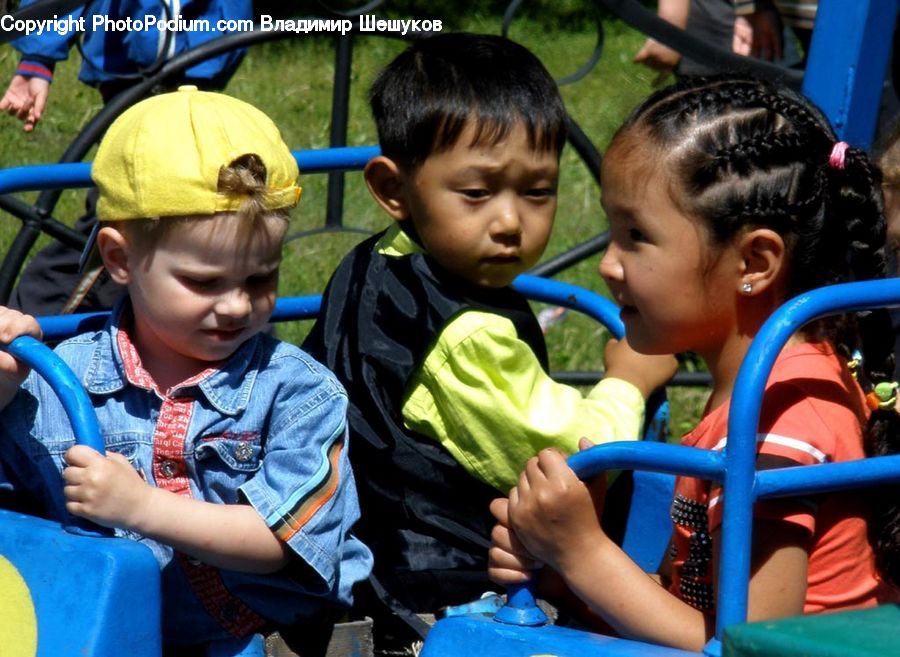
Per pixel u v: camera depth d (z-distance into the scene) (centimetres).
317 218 809
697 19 677
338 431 280
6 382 276
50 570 257
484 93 311
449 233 313
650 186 260
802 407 249
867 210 266
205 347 276
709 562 261
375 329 314
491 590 306
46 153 833
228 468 281
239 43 497
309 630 289
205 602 285
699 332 265
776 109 263
